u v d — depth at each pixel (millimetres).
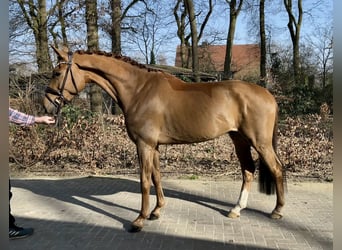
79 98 8984
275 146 4016
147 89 3873
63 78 3871
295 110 10727
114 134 6980
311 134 6566
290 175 6168
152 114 3816
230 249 3367
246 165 4324
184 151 7324
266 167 4004
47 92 3930
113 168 6930
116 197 5207
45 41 12867
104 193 5430
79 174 6684
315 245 3451
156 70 4004
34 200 5098
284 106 10766
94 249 3418
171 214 4387
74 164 7086
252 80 13016
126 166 7000
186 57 24422
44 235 3793
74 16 13008
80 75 3932
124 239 3652
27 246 3516
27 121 3568
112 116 7320
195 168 6684
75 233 3840
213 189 5504
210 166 6762
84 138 6895
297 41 19547
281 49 21812
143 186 3875
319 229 3855
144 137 3840
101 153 6941
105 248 3436
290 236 3674
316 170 6355
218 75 14492
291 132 6582
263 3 18578
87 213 4504
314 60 22188
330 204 4715
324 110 6996
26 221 4223
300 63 21062
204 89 3902
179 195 5203
